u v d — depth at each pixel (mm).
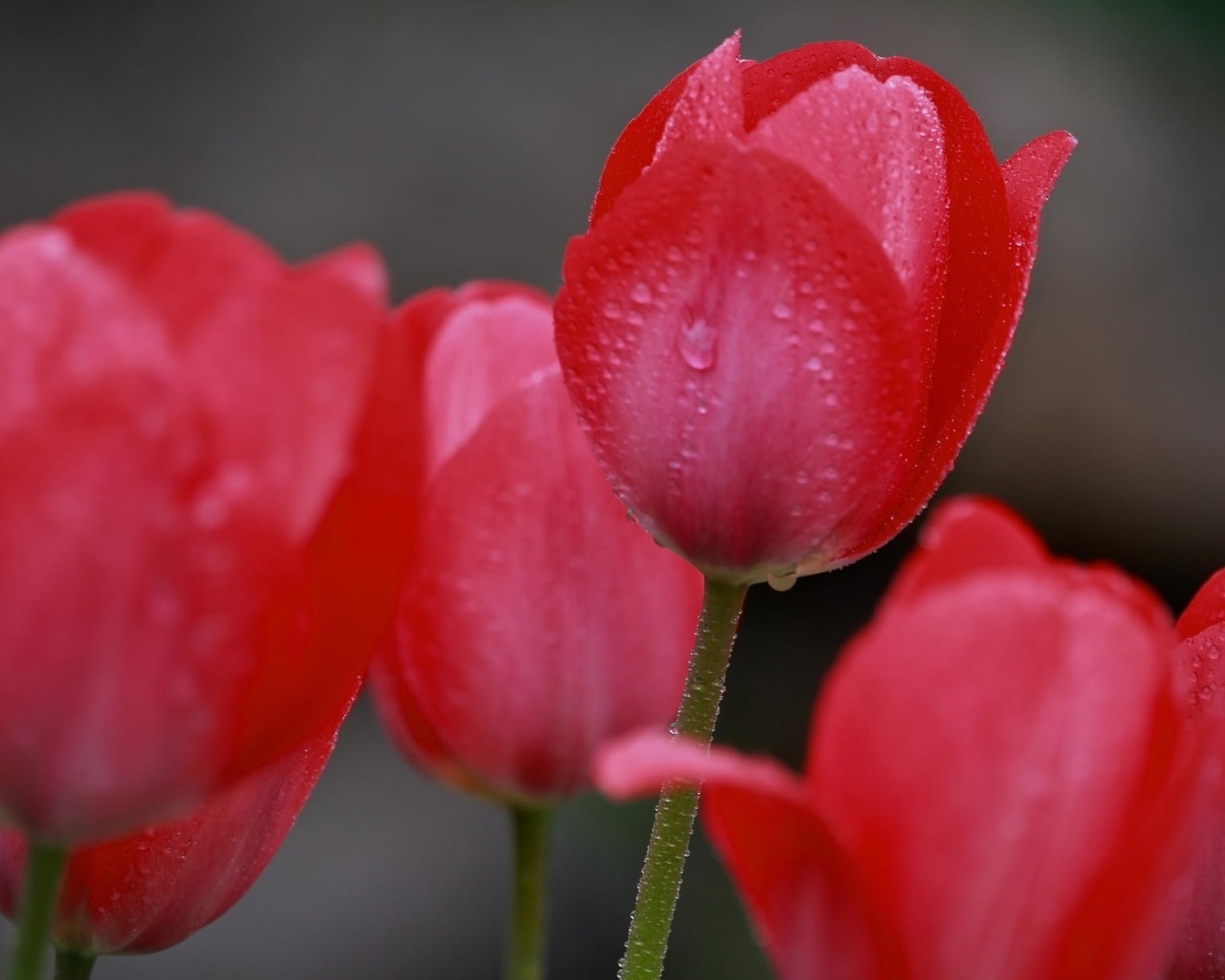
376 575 501
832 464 542
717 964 1539
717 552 549
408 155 2113
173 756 498
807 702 1886
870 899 489
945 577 490
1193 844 492
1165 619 489
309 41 2174
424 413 575
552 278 2076
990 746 487
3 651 491
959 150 549
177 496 489
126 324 487
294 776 542
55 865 508
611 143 2158
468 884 1653
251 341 489
